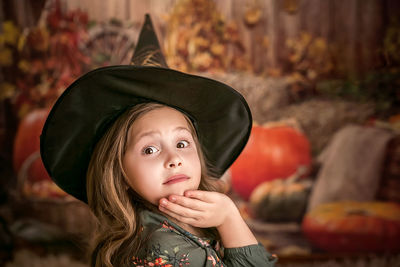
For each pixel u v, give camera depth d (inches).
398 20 118.0
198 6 118.6
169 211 30.9
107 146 33.7
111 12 118.0
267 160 114.1
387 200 111.8
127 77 31.6
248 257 32.3
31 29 117.2
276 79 119.6
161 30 118.6
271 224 114.3
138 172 31.9
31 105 118.2
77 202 114.6
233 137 41.2
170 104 35.1
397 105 116.0
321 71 119.4
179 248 29.7
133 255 30.3
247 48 120.3
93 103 33.4
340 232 109.7
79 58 118.2
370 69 118.5
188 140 34.0
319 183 114.4
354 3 119.0
